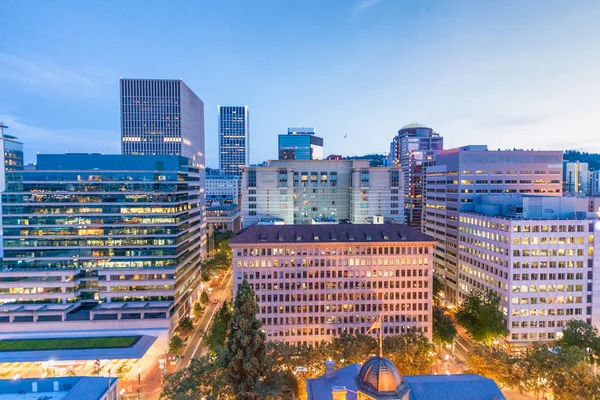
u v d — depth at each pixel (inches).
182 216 4958.2
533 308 4279.0
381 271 4377.5
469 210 5644.7
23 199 4471.0
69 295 4407.0
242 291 2472.9
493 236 4613.7
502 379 2859.3
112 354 3651.6
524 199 4443.9
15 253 4480.8
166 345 4306.1
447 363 3914.9
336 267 4350.4
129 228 4596.5
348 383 2148.1
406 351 3161.9
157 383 3533.5
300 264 4335.6
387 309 4389.8
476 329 4101.9
